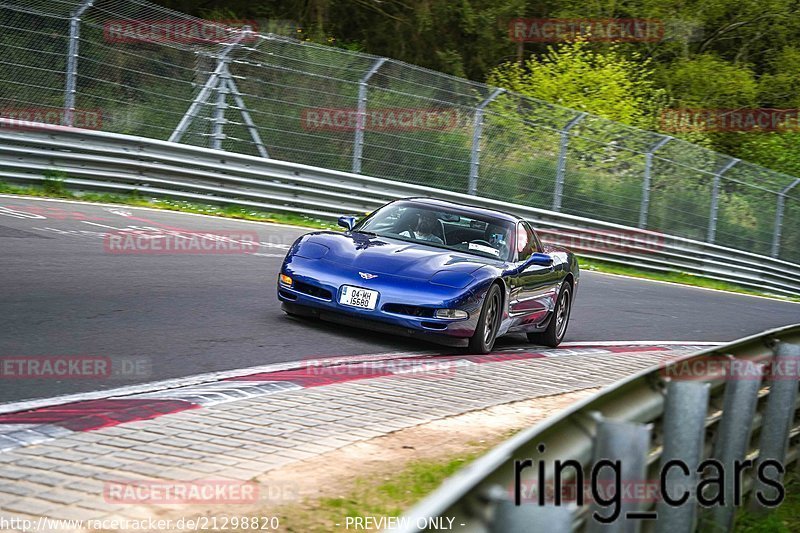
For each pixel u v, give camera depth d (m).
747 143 60.50
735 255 38.47
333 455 7.84
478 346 13.43
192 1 46.12
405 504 6.91
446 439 8.84
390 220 14.83
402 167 30.81
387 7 49.69
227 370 10.52
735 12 67.56
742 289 38.03
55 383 9.10
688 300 27.73
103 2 25.88
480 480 3.40
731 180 40.31
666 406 5.55
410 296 12.74
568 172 34.53
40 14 24.53
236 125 28.27
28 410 8.14
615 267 33.88
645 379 5.46
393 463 7.85
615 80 48.50
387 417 9.37
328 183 28.41
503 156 32.88
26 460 6.81
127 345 10.99
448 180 31.72
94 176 23.92
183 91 27.52
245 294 15.54
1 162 22.34
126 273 15.66
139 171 24.92
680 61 63.06
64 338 10.87
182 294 14.67
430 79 31.28
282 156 29.02
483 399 10.83
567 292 16.64
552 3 57.34
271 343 12.24
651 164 36.91
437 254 13.72
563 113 34.69
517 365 13.41
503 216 15.32
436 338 12.98
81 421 7.97
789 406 7.52
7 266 14.52
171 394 9.20
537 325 15.63
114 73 26.27
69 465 6.81
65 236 18.22
